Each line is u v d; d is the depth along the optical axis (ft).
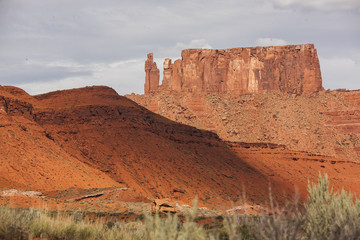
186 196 294.05
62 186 237.86
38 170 244.63
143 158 340.80
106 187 250.57
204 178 355.36
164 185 313.94
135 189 290.97
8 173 229.86
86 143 328.29
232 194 341.41
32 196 184.96
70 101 378.94
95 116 358.84
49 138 307.37
